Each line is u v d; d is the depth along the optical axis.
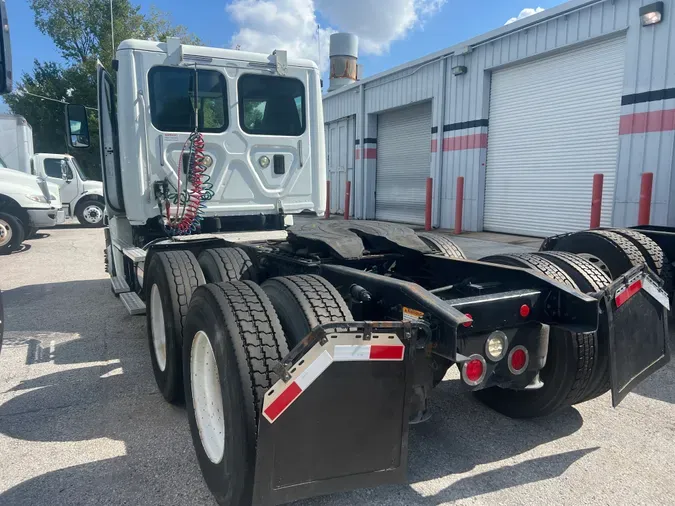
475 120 13.45
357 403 2.14
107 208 6.07
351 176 20.00
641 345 3.00
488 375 2.75
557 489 2.65
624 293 2.84
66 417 3.50
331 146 21.39
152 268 3.96
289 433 2.07
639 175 9.61
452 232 13.69
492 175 13.37
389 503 2.54
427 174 16.09
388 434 2.22
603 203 10.53
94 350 4.90
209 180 5.05
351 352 2.09
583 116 10.84
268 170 5.34
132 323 5.83
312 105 5.53
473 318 2.65
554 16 10.99
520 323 2.81
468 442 3.15
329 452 2.13
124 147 4.76
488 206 13.59
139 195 4.80
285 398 2.04
